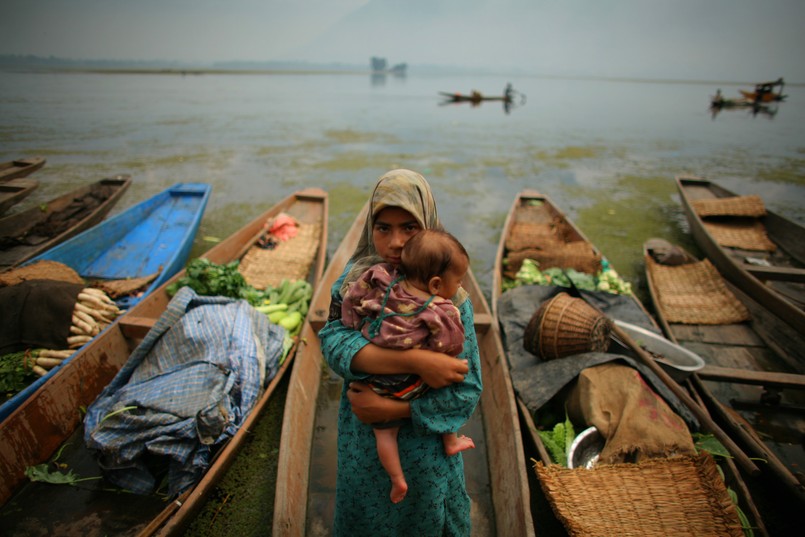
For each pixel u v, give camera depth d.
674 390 3.31
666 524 2.56
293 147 14.31
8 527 2.82
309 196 7.82
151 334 3.48
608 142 17.03
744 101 33.84
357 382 1.55
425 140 16.27
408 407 1.52
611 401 3.33
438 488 1.71
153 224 6.79
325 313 4.18
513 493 2.64
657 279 5.85
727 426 3.65
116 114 19.70
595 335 3.65
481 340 4.06
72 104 22.45
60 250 5.42
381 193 1.55
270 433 3.70
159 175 10.85
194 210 7.20
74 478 3.08
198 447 3.02
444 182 11.15
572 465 3.05
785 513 3.08
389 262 1.62
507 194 10.37
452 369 1.45
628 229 8.34
